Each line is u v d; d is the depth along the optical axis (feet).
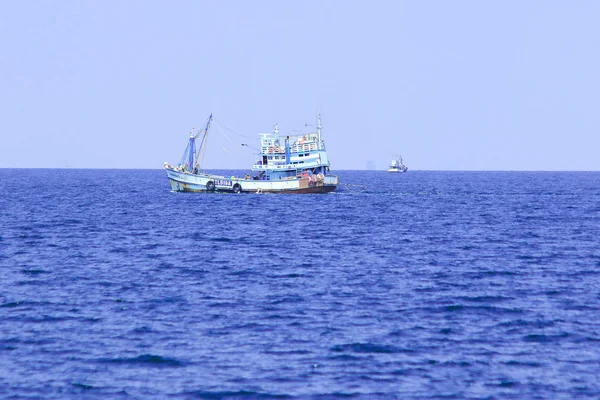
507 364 434.71
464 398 383.65
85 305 579.89
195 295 618.44
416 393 390.21
